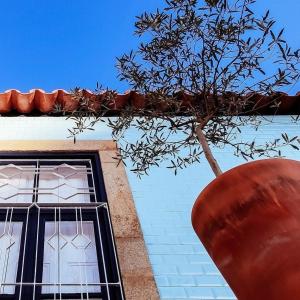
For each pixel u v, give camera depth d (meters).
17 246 2.98
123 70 2.51
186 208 3.43
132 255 2.87
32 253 2.88
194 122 2.45
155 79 2.47
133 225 3.13
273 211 1.30
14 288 2.67
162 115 2.46
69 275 2.81
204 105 2.35
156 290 2.64
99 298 2.63
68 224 3.18
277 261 1.20
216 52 2.34
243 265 1.29
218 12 2.35
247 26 2.32
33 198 3.48
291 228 1.24
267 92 2.41
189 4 2.37
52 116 4.54
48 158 3.93
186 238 3.12
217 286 2.74
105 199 3.43
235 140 4.23
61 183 3.70
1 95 4.44
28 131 4.29
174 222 3.26
